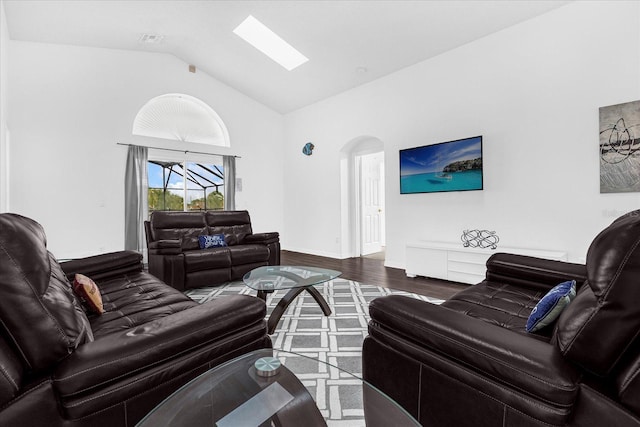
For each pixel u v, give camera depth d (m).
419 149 4.31
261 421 0.98
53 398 0.84
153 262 3.43
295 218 6.62
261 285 2.50
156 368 0.98
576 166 3.11
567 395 0.77
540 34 3.30
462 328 0.99
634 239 0.77
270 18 4.00
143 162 5.25
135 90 5.24
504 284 2.01
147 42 4.92
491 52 3.66
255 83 5.86
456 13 3.39
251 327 1.26
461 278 3.61
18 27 4.12
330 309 2.84
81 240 4.80
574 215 3.13
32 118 4.48
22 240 0.93
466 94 3.88
